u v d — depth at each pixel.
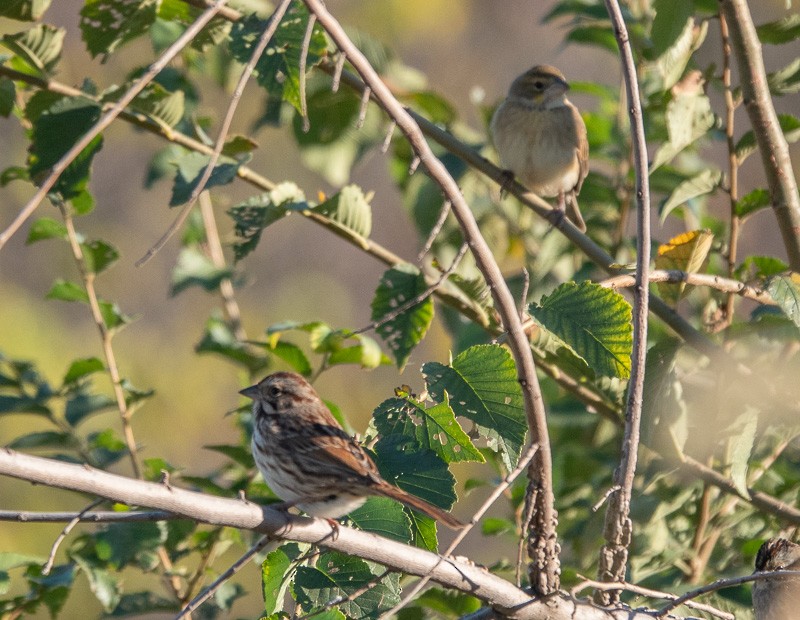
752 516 10.67
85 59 20.83
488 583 6.67
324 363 10.27
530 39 25.41
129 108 9.76
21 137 22.09
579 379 10.34
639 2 12.70
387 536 7.12
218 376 21.28
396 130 12.59
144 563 9.52
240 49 7.91
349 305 24.77
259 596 17.05
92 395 10.88
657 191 12.17
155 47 11.66
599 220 12.78
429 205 12.60
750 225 22.77
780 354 10.85
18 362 10.82
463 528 6.21
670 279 8.25
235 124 21.39
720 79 9.93
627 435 7.08
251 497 10.01
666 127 9.36
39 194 5.37
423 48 24.97
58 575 9.41
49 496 17.72
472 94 14.19
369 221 10.07
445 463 7.29
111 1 9.05
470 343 11.84
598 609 6.99
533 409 6.48
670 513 10.51
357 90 10.11
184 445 20.67
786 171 9.27
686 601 7.18
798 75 10.10
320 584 7.02
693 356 11.87
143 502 5.95
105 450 10.75
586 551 10.93
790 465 11.55
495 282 6.41
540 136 12.82
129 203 23.48
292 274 24.73
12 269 22.03
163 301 23.09
